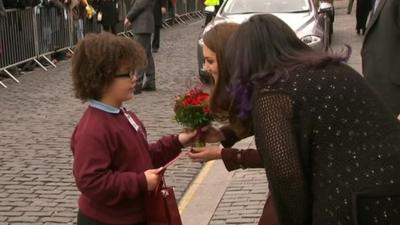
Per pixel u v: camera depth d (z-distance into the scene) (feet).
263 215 9.03
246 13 36.65
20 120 27.53
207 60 8.98
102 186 8.31
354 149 7.06
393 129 7.31
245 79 7.52
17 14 39.63
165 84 35.42
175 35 62.69
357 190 6.93
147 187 8.57
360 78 7.52
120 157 8.66
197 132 9.61
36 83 37.01
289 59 7.45
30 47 41.47
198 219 16.14
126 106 29.55
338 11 88.33
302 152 7.13
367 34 16.62
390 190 6.93
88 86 8.55
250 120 7.88
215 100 8.90
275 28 7.66
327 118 7.10
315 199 7.18
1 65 38.04
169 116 27.37
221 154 9.23
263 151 7.23
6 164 21.07
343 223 6.97
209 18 41.39
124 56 8.54
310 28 34.22
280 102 7.15
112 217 8.66
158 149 9.72
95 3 50.78
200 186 18.67
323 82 7.20
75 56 8.62
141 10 32.19
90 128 8.47
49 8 43.83
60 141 23.89
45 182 19.22
